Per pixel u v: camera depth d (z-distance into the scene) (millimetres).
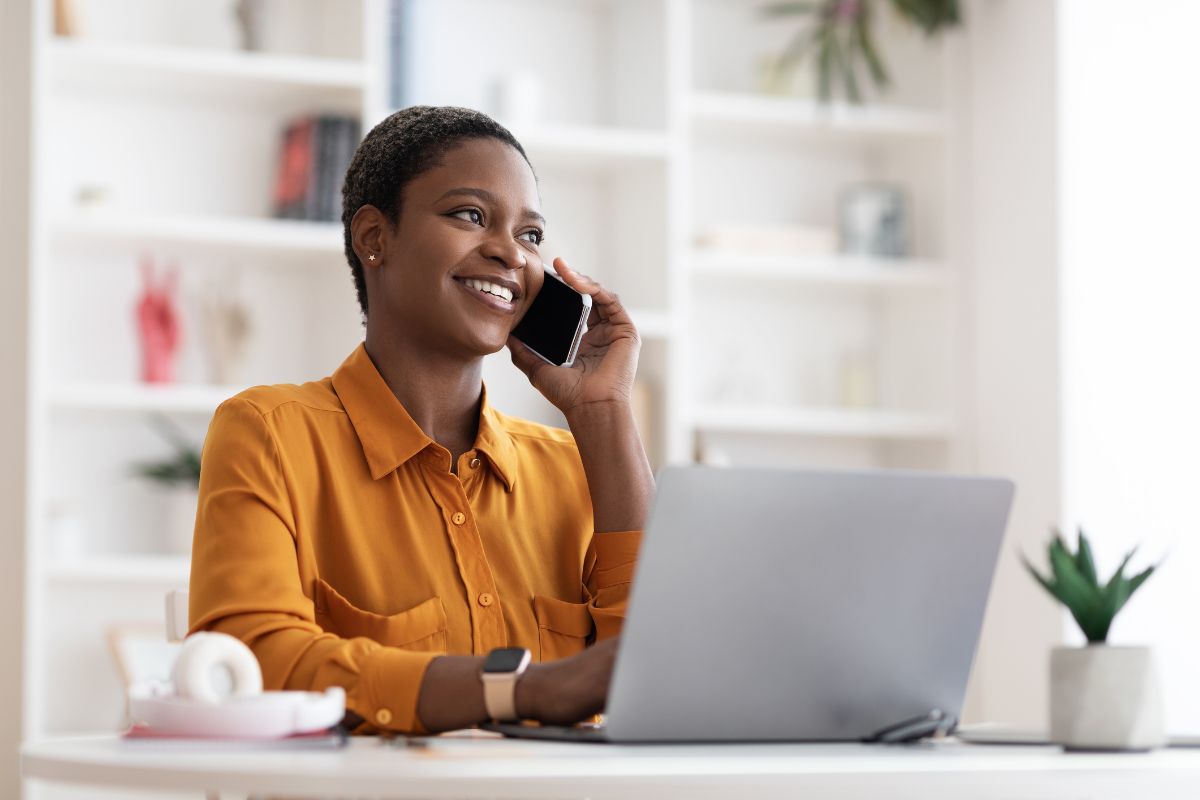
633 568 1667
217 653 1235
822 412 4504
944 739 1410
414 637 1549
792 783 1078
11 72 3725
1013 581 4324
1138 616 4141
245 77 3951
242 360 4051
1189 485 4223
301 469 1566
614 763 1066
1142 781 1189
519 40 4434
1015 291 4383
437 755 1114
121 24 4074
